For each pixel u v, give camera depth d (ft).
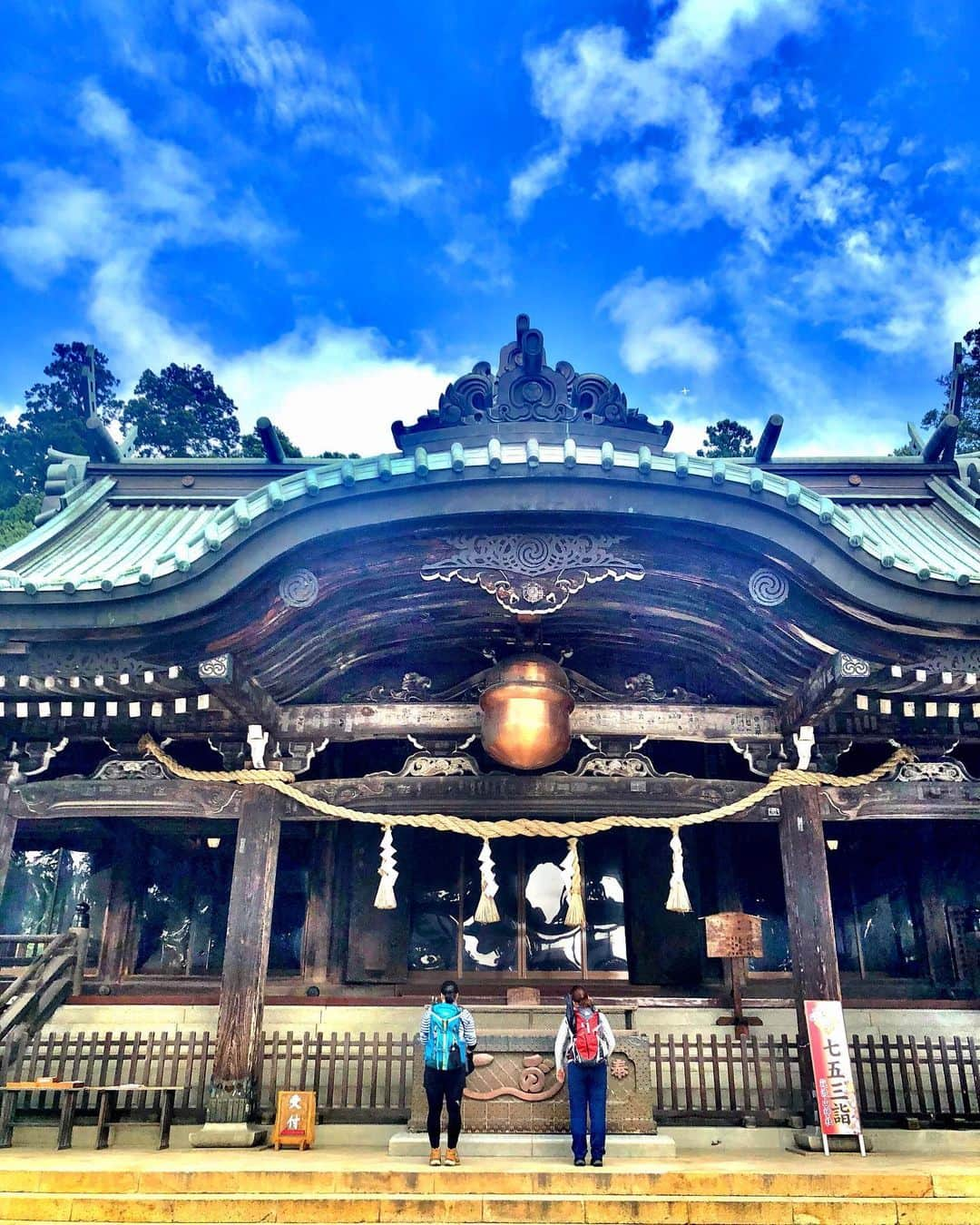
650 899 41.01
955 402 47.06
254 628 28.99
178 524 43.96
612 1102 29.25
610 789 33.99
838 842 43.09
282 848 42.80
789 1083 32.07
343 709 34.53
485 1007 31.81
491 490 27.58
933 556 38.91
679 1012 37.11
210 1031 36.04
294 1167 23.31
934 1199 21.33
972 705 32.37
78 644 29.37
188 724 34.17
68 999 36.96
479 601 30.91
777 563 28.40
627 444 38.52
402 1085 34.58
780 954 41.32
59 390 145.18
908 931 41.96
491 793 33.94
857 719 34.71
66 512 42.65
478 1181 21.98
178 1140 31.35
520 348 39.04
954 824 42.47
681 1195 21.44
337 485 27.32
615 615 32.42
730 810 33.65
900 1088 35.76
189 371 151.94
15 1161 24.88
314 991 39.99
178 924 42.57
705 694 35.37
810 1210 20.66
